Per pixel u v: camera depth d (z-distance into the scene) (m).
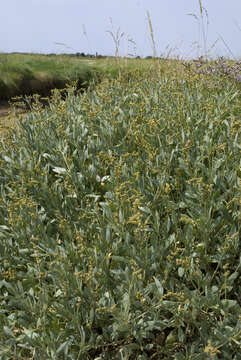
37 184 2.21
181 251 1.77
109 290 1.60
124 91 3.30
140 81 3.46
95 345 1.53
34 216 1.87
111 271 1.65
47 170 2.32
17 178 2.32
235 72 3.55
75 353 1.50
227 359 1.45
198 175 2.04
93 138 2.60
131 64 4.48
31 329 1.48
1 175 2.49
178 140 2.35
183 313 1.48
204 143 2.27
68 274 1.59
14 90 9.91
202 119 2.44
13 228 1.96
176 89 3.11
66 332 1.53
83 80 10.45
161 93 3.03
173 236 1.72
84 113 2.90
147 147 2.17
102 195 2.27
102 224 1.84
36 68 10.90
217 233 1.78
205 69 3.70
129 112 2.74
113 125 2.52
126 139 2.51
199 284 1.56
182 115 2.51
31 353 1.59
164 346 1.63
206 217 1.70
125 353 1.48
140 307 1.58
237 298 1.70
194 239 1.79
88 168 2.27
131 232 1.84
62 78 10.48
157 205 1.97
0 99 9.71
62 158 2.40
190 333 1.61
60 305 1.56
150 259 1.65
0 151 2.58
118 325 1.45
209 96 3.04
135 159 2.30
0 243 1.92
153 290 1.51
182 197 1.98
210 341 1.36
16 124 2.91
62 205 2.08
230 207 1.84
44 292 1.59
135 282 1.53
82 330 1.45
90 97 3.33
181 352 1.58
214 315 1.56
